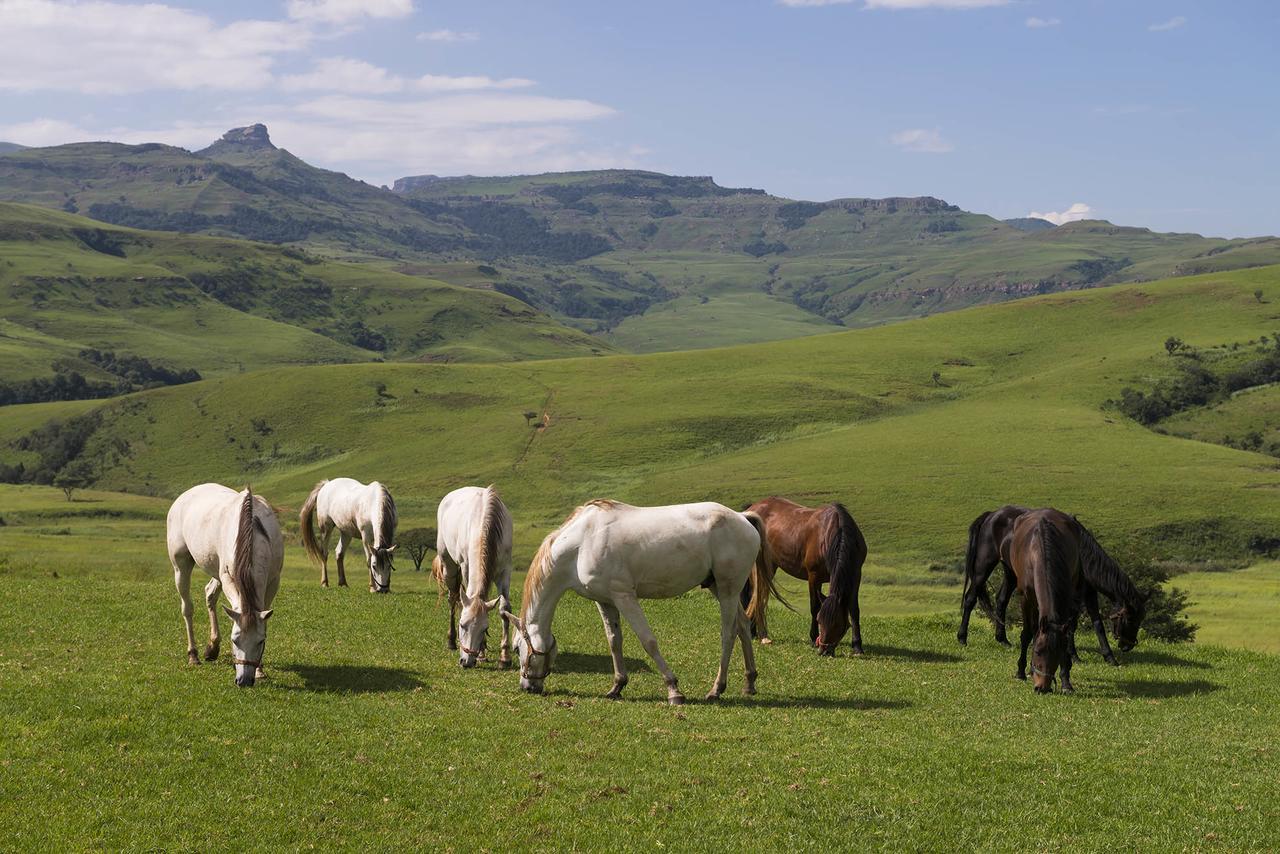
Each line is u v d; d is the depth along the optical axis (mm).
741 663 15633
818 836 8656
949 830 8852
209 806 8828
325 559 24047
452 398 176000
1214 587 64375
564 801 9258
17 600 18031
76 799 8820
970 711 13031
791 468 128000
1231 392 154250
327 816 8781
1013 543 15477
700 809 9164
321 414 172000
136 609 17625
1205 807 9469
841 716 12438
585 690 13445
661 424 154000
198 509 13469
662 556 12758
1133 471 118250
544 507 123812
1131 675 15781
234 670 13242
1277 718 13250
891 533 101062
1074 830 8930
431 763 10039
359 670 13773
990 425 143375
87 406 199250
